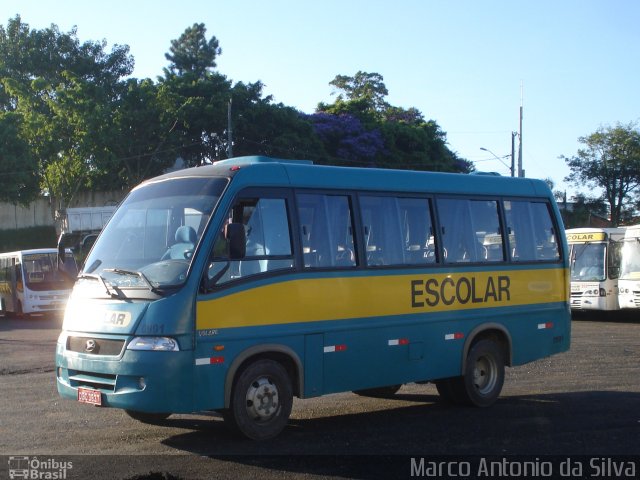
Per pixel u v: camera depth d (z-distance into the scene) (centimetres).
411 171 975
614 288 2400
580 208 5016
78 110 4169
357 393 1124
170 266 761
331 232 866
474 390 1002
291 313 813
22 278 2828
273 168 834
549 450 766
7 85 4481
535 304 1092
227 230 751
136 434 840
